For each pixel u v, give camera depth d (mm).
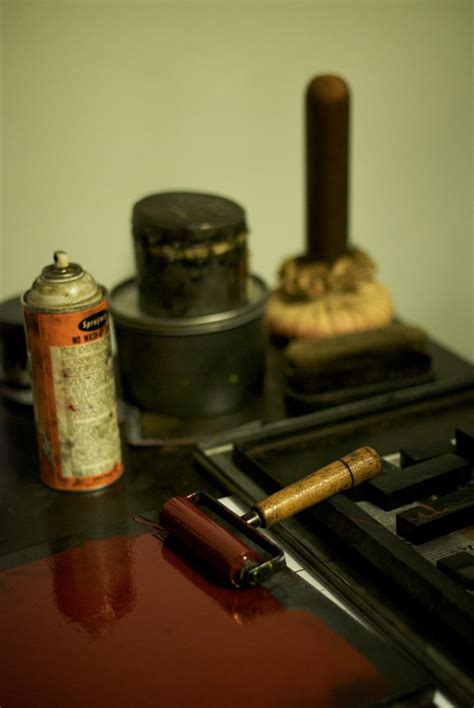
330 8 1303
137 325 877
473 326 1675
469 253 1604
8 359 927
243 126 1342
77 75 1230
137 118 1285
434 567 604
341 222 1053
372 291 1091
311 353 925
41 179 1279
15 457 855
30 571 660
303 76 1338
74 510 762
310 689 525
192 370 890
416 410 897
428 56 1400
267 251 1451
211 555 626
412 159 1479
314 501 680
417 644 568
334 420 867
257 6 1265
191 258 844
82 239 1336
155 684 539
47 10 1179
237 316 883
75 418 754
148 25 1229
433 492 724
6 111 1223
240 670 545
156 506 765
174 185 1349
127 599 622
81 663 562
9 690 542
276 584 629
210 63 1281
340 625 583
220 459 817
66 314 714
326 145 1003
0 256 1312
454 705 528
